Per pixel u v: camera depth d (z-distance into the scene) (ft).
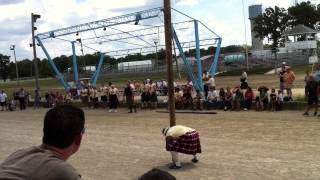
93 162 46.96
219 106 87.25
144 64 206.28
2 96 126.62
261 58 239.71
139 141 57.98
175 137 41.04
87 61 318.04
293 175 37.14
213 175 38.42
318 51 231.71
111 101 102.27
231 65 238.48
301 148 47.09
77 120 10.56
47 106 131.23
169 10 45.96
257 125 64.44
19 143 63.46
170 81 46.14
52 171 10.00
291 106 79.71
